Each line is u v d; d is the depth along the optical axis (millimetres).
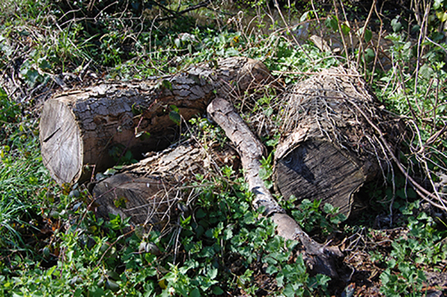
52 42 4465
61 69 4309
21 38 4648
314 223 2744
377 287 2336
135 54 4801
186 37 4461
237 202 2898
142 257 2506
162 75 3641
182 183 2811
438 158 3008
